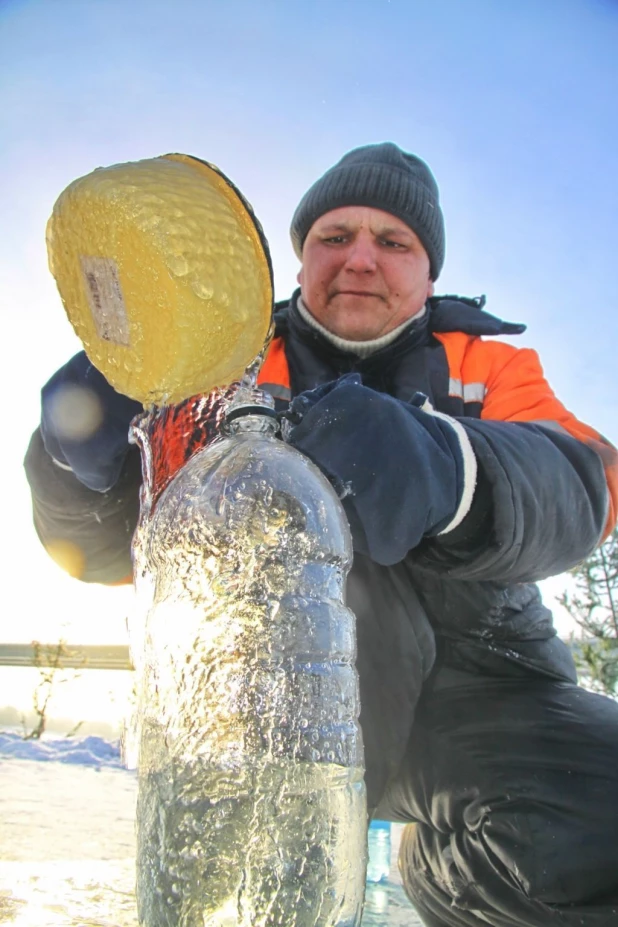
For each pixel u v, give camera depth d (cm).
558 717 118
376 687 114
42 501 133
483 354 162
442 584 129
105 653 566
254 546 70
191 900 63
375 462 81
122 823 244
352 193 169
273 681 67
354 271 164
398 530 83
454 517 90
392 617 117
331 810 66
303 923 62
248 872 63
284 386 165
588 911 98
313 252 171
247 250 74
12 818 241
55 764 398
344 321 165
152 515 82
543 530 100
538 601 141
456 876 115
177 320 71
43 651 550
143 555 85
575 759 109
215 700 67
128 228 71
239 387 80
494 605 130
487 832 107
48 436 121
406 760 124
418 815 123
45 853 188
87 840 209
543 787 106
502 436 102
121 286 74
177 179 74
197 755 66
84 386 114
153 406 85
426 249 176
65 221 77
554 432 115
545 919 101
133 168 75
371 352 166
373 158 179
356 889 66
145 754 71
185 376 75
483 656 129
